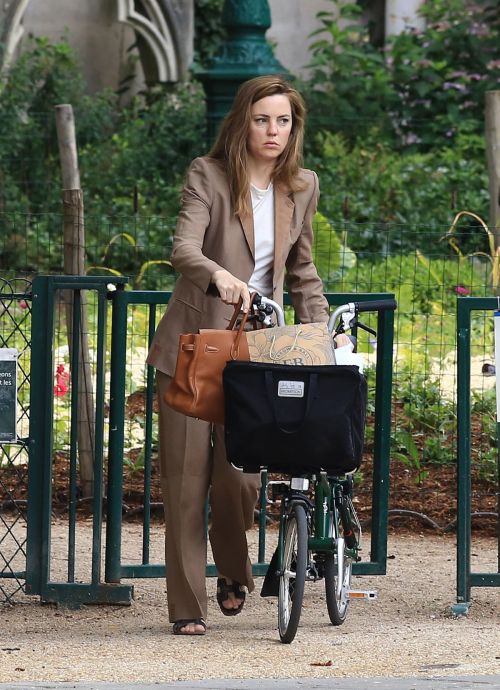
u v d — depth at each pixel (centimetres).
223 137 1294
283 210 1296
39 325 1391
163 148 4075
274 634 1310
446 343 2398
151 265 3166
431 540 1795
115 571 1459
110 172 3975
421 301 2544
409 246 3300
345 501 1322
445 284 2628
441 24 4769
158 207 3806
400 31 4994
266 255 1295
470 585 1415
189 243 1252
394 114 4578
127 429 2045
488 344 2452
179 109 4222
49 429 1408
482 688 1044
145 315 2316
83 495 1886
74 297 1412
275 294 1294
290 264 1351
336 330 1275
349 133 4362
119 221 3422
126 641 1277
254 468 1218
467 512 1402
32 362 1395
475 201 3822
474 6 4975
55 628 1346
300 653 1207
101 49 4834
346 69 4516
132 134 4131
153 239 3325
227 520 1321
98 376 1406
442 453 2000
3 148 3938
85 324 1852
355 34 4934
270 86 1271
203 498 1303
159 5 4681
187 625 1307
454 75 4559
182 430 1290
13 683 1084
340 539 1272
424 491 1925
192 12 4762
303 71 5050
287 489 1285
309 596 1495
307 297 1343
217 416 1222
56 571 1566
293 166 1295
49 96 4178
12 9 4344
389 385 1469
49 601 1430
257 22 3884
